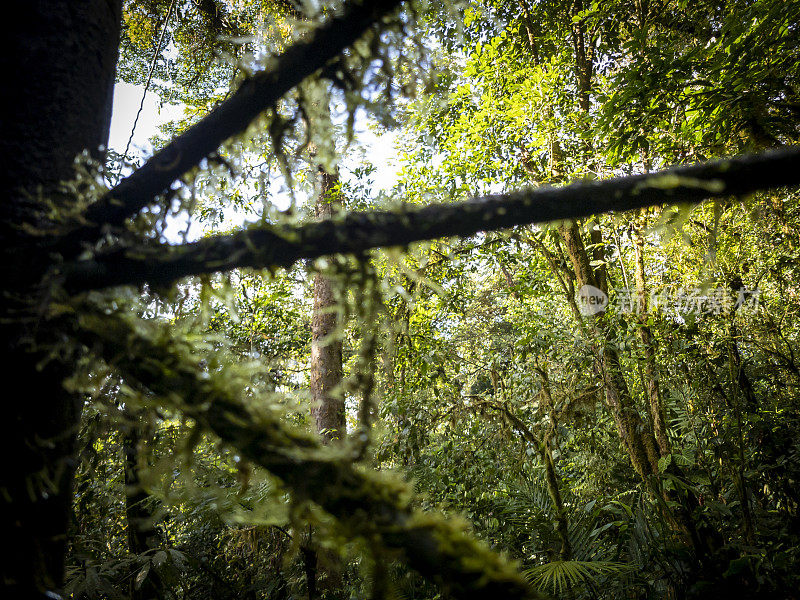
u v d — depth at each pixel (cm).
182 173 63
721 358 374
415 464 359
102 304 56
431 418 362
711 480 359
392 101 79
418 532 42
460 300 427
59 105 62
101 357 56
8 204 56
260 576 349
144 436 65
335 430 379
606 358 367
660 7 440
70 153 62
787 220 330
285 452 46
